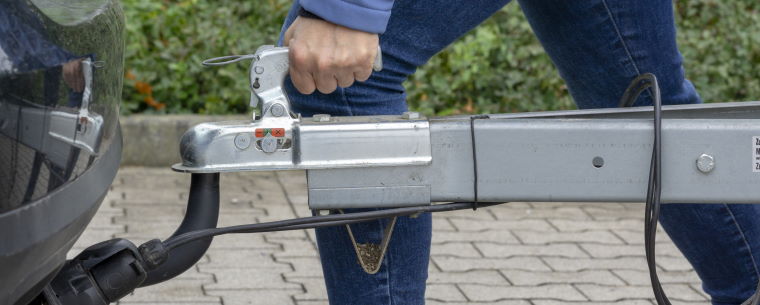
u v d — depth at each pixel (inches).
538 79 246.4
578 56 85.7
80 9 56.5
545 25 85.7
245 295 137.7
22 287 53.4
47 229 51.8
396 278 77.6
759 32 261.7
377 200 61.4
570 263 156.9
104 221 173.0
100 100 56.6
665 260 159.3
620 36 83.4
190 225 65.9
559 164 60.9
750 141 61.1
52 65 51.5
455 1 73.1
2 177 48.9
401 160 60.9
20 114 49.5
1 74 48.5
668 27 84.5
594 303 138.3
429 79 248.1
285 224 63.2
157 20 246.2
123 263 60.6
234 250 159.2
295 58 63.4
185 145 60.9
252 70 63.1
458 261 156.6
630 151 60.9
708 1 268.7
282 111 62.3
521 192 61.3
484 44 246.2
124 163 217.9
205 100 239.1
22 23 50.4
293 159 60.6
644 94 87.3
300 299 137.1
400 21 72.9
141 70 235.8
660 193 60.1
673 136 61.1
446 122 61.5
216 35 244.1
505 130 60.8
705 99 250.4
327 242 77.2
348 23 62.7
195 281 142.8
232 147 60.4
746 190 61.4
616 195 61.2
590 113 68.2
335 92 74.5
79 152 54.0
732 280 92.7
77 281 59.7
